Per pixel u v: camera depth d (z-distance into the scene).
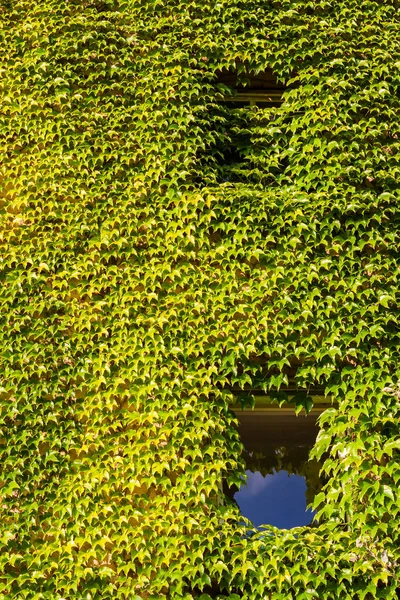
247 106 7.54
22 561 5.54
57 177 6.79
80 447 5.92
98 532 5.64
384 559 5.57
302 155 7.03
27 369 6.10
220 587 5.50
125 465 5.86
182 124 7.00
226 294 6.41
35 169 6.82
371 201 6.75
